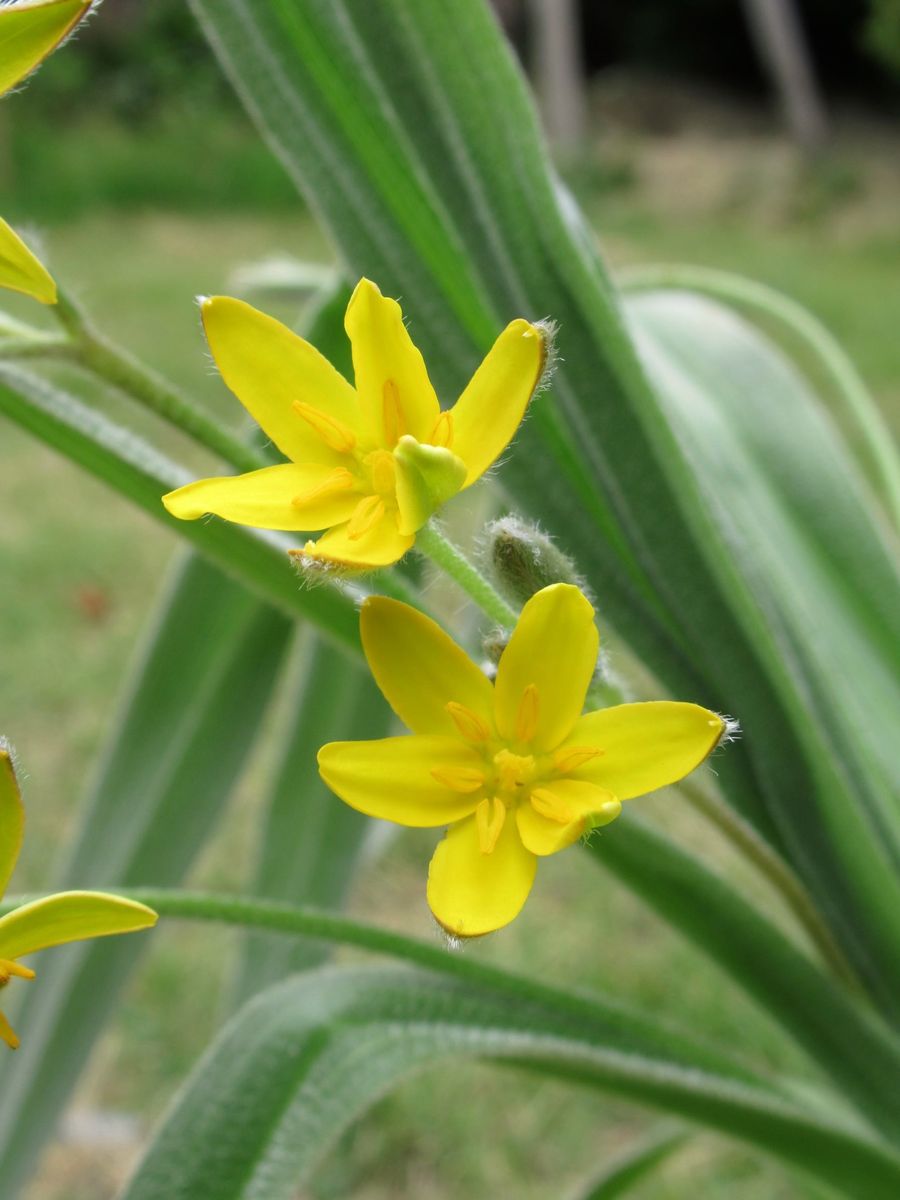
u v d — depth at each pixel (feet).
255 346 0.51
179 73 9.04
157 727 1.03
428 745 0.50
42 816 2.35
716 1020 1.88
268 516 0.50
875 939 0.77
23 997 1.00
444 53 0.72
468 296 0.75
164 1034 1.88
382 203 0.75
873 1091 0.79
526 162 0.72
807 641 0.84
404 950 0.69
